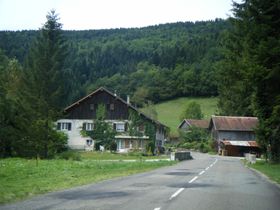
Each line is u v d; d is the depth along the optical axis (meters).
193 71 165.00
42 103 55.75
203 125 126.19
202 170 32.78
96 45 197.12
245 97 55.38
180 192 16.47
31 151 52.66
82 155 58.62
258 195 16.50
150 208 12.12
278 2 25.05
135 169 31.08
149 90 162.25
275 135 37.25
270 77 24.36
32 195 14.66
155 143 77.12
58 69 57.94
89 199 13.84
